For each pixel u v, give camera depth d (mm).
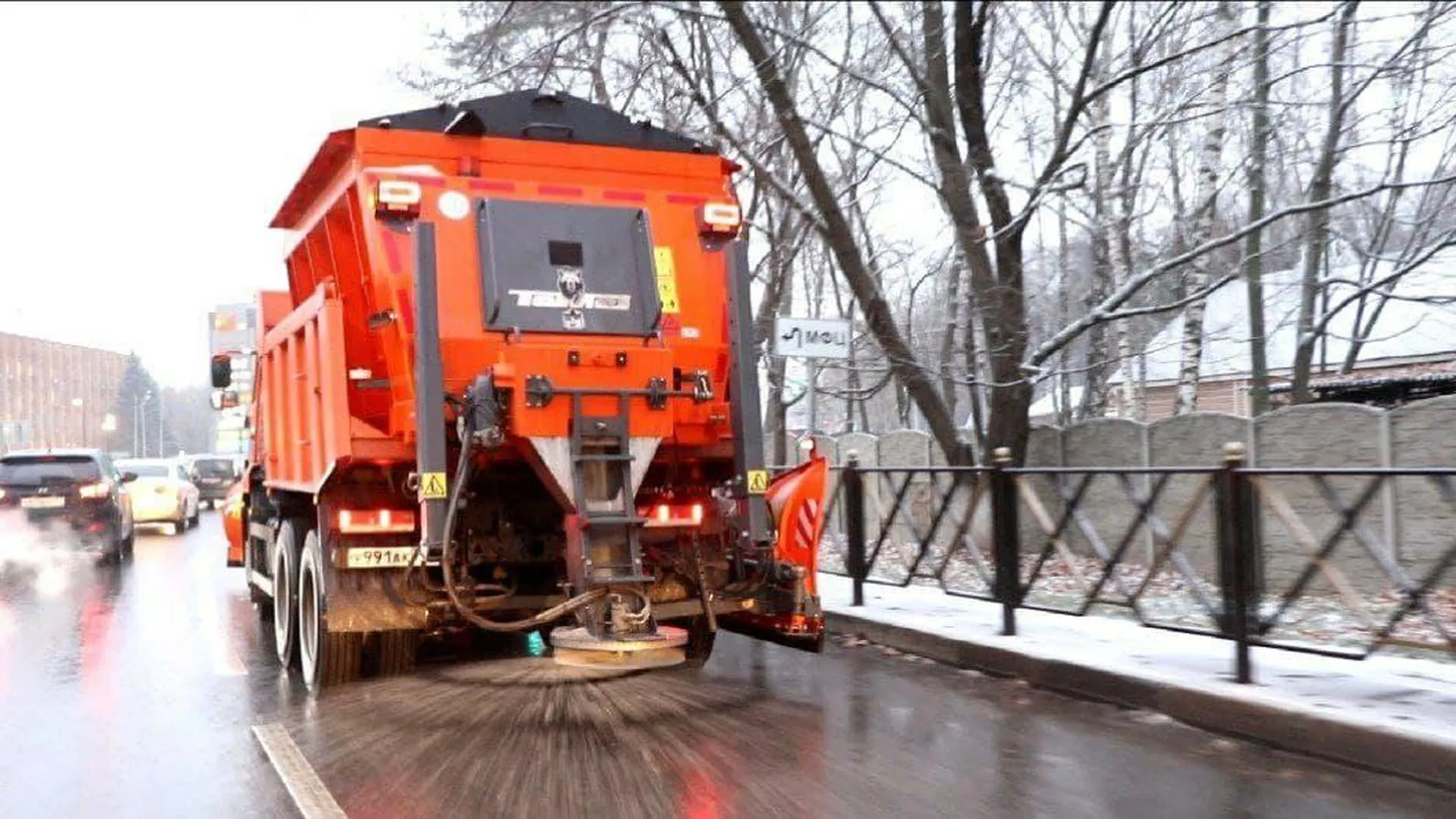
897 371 15344
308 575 8844
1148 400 32000
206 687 9031
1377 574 7012
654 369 8031
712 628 8500
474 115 8484
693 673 9148
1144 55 15375
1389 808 5633
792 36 14242
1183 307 15031
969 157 15078
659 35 15469
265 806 5879
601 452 7887
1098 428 14250
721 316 8734
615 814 5629
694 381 8414
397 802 5859
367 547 8078
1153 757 6609
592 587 7527
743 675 9156
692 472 8883
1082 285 22922
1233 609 7715
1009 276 14852
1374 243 17891
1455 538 6656
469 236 8117
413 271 7805
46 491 19250
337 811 5730
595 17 14484
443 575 8094
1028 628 9938
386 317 7949
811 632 8812
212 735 7438
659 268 8594
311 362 8844
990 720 7527
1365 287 14289
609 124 8984
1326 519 7266
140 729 7637
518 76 16094
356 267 8547
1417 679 7539
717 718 7621
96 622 12750
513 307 7945
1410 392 20875
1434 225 16609
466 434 7551
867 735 7152
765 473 8352
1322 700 6969
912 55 16188
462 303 7965
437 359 7582
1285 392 23469
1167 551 8297
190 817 5742
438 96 17141
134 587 16203
